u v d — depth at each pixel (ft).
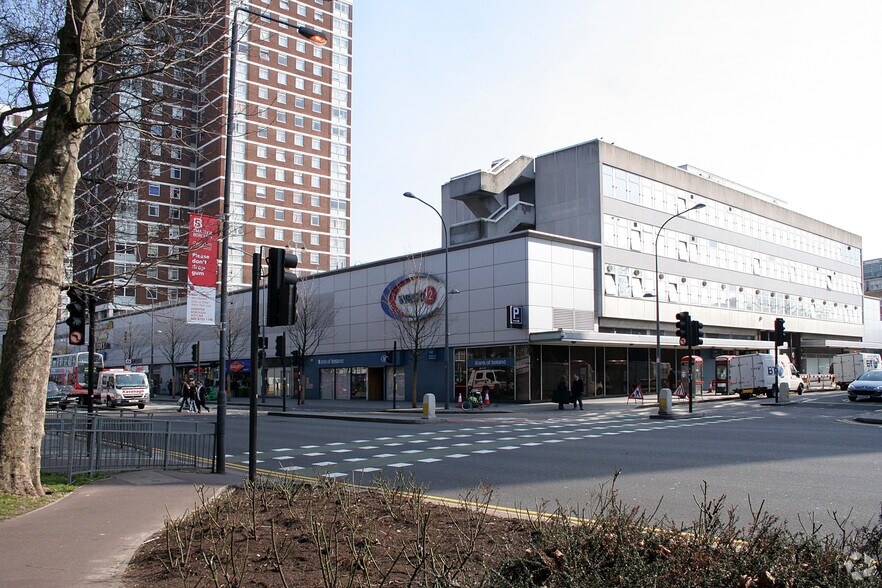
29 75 34.12
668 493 32.48
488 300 131.03
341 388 164.66
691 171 189.16
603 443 56.49
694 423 77.66
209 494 31.68
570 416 95.04
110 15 35.17
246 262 249.75
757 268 192.34
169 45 34.68
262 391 192.13
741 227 187.83
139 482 36.29
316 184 275.80
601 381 139.03
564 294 132.36
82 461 39.88
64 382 173.17
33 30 34.94
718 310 173.78
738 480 35.96
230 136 45.32
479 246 133.69
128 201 40.42
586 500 31.09
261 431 75.10
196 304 43.37
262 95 262.06
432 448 55.16
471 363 134.41
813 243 223.51
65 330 239.50
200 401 124.26
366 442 61.21
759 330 192.85
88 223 40.81
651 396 145.69
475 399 114.62
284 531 22.27
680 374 155.02
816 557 15.16
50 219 31.37
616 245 145.79
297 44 275.59
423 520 22.56
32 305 30.78
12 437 29.91
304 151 273.13
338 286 165.68
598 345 136.98
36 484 30.71
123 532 23.58
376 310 154.20
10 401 30.01
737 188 205.98
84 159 44.01
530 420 88.07
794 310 207.41
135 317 233.35
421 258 144.05
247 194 253.03
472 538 19.74
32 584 17.60
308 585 16.71
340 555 19.30
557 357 130.82
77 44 30.12
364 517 23.59
